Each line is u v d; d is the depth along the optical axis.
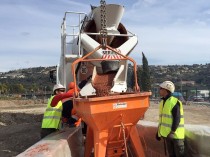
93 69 4.54
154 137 4.02
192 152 3.42
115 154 3.67
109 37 4.77
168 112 3.37
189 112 11.67
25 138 6.73
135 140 3.57
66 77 5.31
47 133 4.32
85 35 4.68
